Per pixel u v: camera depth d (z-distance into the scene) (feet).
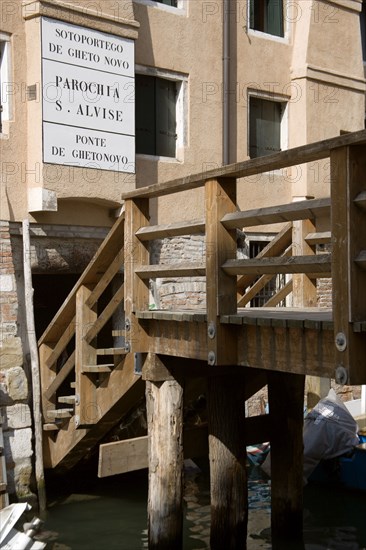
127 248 23.08
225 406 24.31
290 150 17.17
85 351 26.73
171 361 22.99
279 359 18.74
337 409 33.71
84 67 31.04
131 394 26.45
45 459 29.55
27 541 25.09
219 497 24.48
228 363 19.84
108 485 32.12
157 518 23.15
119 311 34.22
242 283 28.89
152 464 23.24
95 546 25.46
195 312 21.83
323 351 17.61
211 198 19.77
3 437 28.66
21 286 29.96
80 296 26.78
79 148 30.89
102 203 32.19
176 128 36.35
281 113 40.68
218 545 24.49
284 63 40.16
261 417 26.35
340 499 31.30
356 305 15.96
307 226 26.12
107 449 24.63
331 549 25.61
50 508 29.22
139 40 34.35
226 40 37.55
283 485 26.45
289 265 17.92
